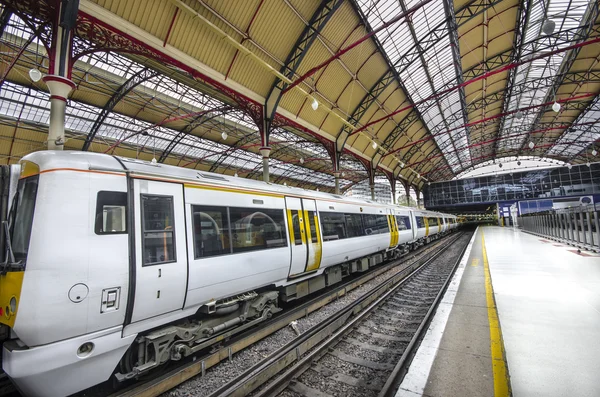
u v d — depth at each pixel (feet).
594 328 12.32
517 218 121.70
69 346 9.00
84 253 9.39
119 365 11.64
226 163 99.60
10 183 10.44
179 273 12.01
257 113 45.75
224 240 14.64
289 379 11.66
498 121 107.24
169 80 55.16
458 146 125.80
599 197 121.49
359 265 31.63
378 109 65.98
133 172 11.50
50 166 9.47
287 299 20.13
